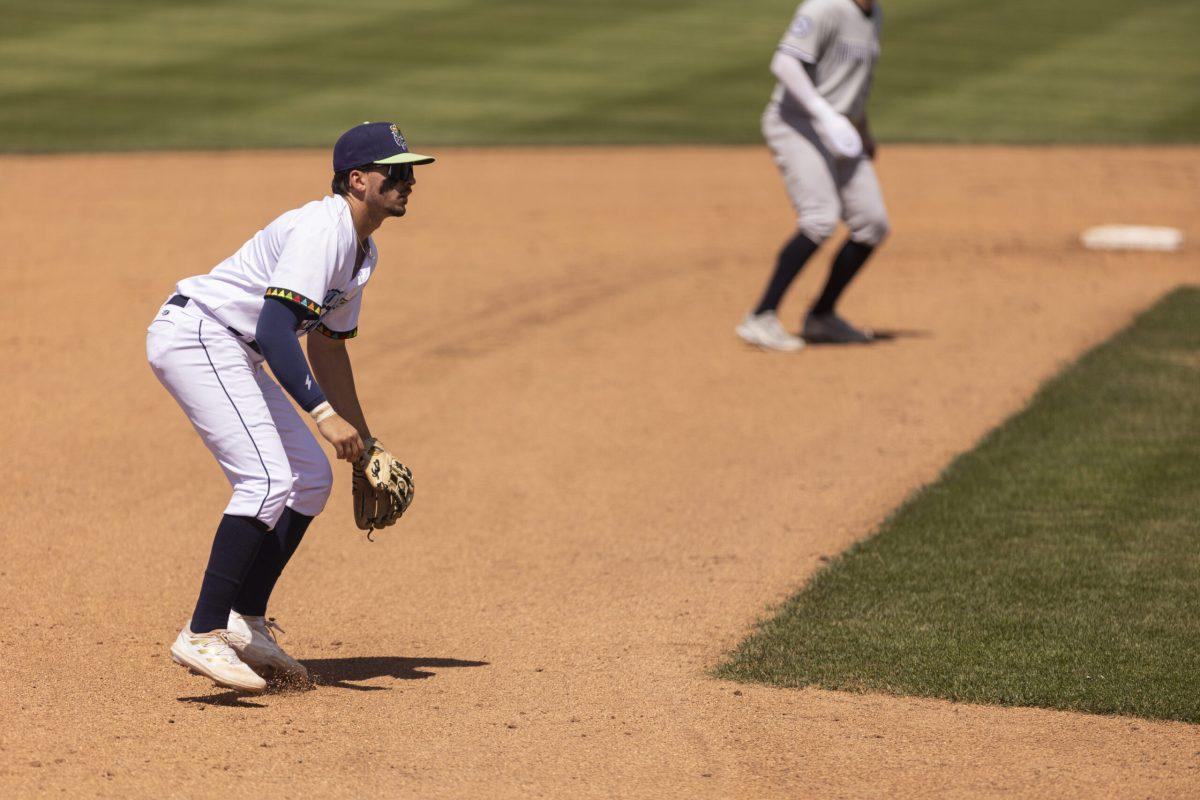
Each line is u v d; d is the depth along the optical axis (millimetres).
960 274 43438
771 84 75250
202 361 16531
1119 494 24547
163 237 45875
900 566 21703
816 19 33125
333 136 62531
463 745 15867
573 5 95562
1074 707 16906
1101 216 51656
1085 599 20234
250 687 16594
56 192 52344
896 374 32906
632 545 23141
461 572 21984
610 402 30828
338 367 17812
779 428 29188
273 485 16641
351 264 16562
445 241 46844
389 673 18141
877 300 40406
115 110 66688
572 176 57156
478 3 95062
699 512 24641
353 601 20828
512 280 41969
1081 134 65312
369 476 17250
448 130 64688
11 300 38562
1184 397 30047
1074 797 14633
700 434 28844
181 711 16656
